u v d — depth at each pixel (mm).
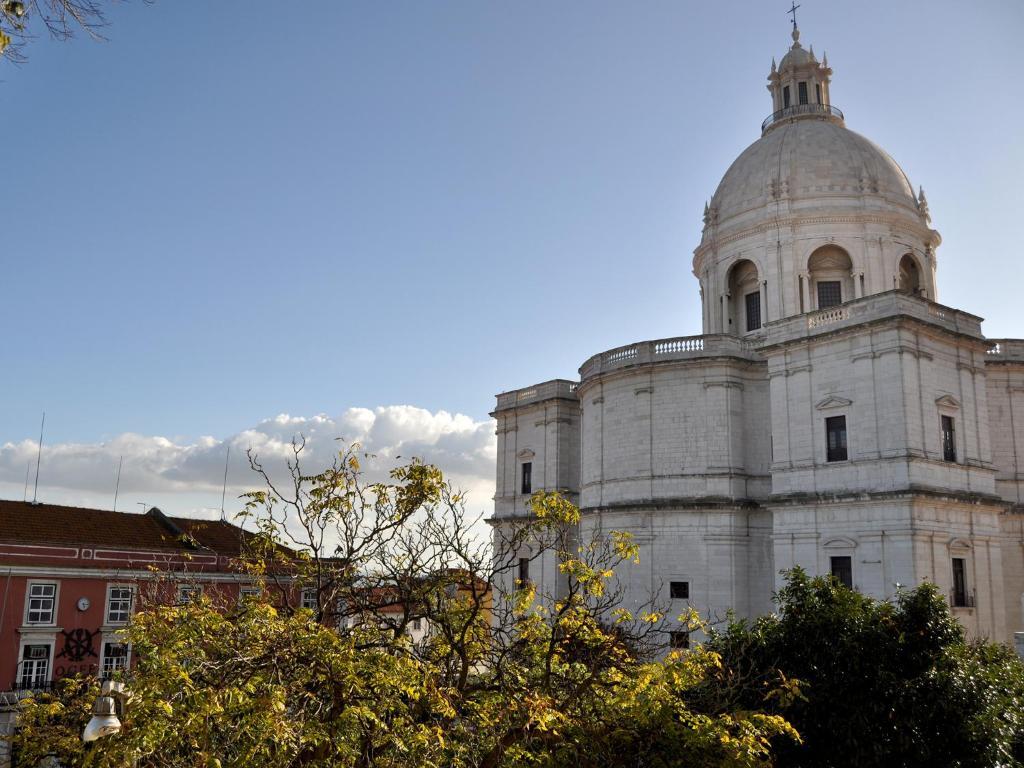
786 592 24547
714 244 58594
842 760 20047
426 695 13375
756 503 46000
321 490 17094
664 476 48000
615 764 15914
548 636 17594
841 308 41562
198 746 11188
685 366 48312
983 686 20281
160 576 23000
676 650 17719
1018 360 47094
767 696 17156
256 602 14250
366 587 17922
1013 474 46469
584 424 54188
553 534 42875
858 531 38938
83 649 44844
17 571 43250
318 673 12812
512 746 14750
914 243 55812
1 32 10414
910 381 38594
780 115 64062
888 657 20812
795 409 42812
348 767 12539
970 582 38969
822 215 53844
